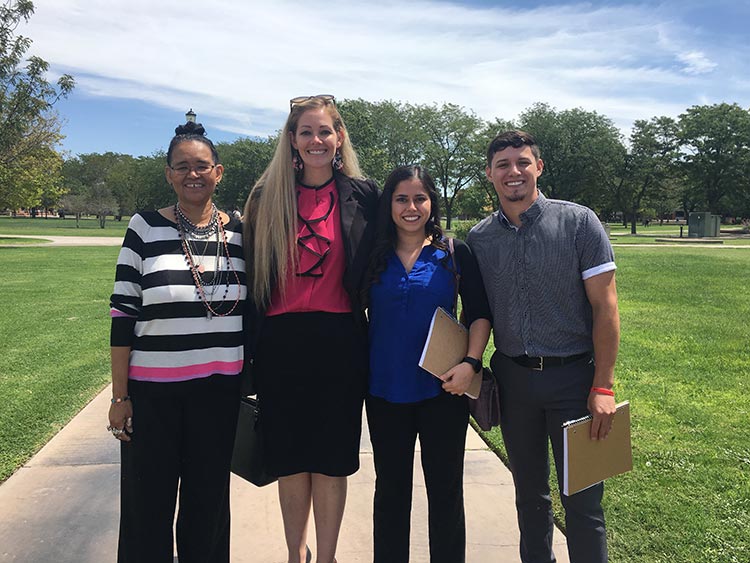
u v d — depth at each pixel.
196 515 2.22
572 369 2.21
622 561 2.57
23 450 3.80
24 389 5.12
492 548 2.75
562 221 2.18
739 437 4.08
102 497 3.18
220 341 2.18
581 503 2.15
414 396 2.28
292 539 2.50
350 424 2.41
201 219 2.23
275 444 2.39
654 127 57.94
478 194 62.75
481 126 55.75
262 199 2.38
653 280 13.76
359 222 2.41
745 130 56.28
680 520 2.92
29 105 24.83
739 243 32.81
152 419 2.09
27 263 17.98
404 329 2.28
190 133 2.24
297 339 2.33
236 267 2.27
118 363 2.07
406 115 56.50
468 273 2.36
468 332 2.37
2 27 23.45
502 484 3.43
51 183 31.14
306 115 2.38
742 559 2.58
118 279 2.08
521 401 2.29
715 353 6.58
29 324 8.23
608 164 54.28
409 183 2.28
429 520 2.38
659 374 5.72
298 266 2.34
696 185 60.00
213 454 2.20
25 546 2.71
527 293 2.21
